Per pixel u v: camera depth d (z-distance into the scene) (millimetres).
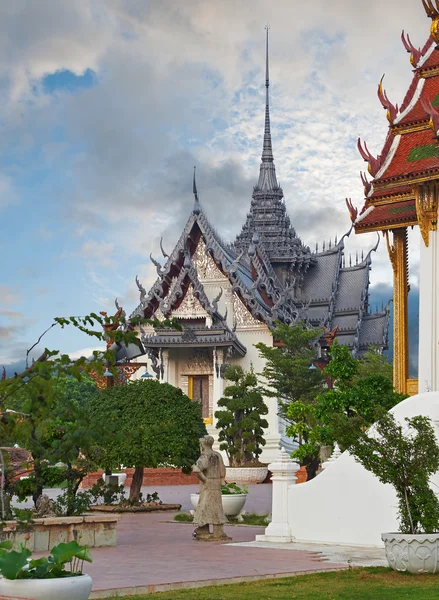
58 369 11906
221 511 20625
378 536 18344
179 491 42219
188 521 26516
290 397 50688
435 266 23062
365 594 12523
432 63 25609
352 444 15719
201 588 13492
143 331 63219
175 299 63469
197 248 66312
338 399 23891
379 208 26906
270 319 63438
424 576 14242
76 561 11711
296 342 53062
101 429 12672
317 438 24047
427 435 15266
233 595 12633
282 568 15344
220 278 65812
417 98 25516
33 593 9719
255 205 81625
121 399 28094
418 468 15039
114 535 19516
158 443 26938
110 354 12156
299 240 78312
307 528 19375
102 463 27203
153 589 13266
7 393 11750
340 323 74000
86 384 65250
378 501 18438
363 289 75250
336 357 25609
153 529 23922
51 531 18672
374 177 25250
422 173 22922
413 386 25906
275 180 82750
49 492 38125
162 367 62938
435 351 22750
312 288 76188
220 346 61562
